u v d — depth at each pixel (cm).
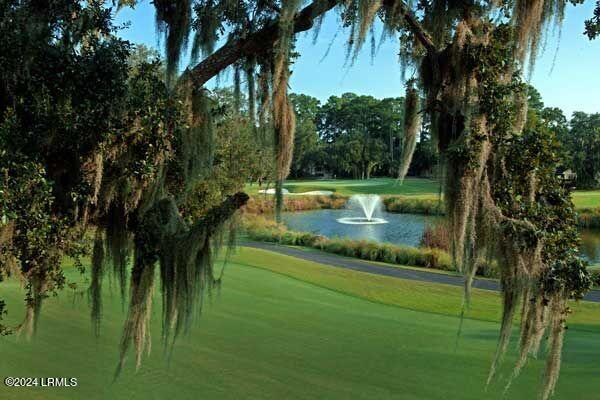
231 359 771
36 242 482
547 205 540
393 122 8069
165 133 545
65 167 523
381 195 5172
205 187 930
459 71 546
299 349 830
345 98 10088
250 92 711
